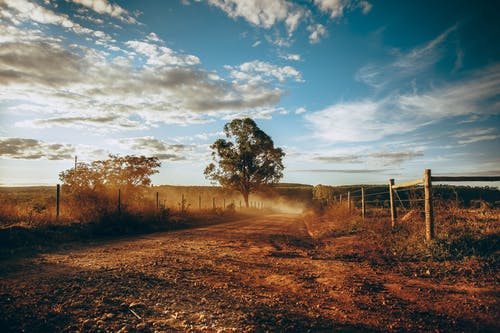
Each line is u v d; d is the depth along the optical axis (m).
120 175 18.98
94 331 3.59
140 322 3.89
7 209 12.02
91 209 14.75
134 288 5.24
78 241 11.25
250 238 12.73
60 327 3.65
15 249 8.77
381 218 13.41
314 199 44.19
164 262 7.48
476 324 3.86
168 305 4.52
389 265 7.18
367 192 30.86
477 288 5.20
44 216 12.59
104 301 4.56
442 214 9.93
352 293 5.23
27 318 3.86
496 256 6.56
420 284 5.64
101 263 7.27
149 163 19.98
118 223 14.88
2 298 4.55
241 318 4.06
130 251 9.12
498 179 8.58
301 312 4.36
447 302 4.66
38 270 6.47
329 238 12.09
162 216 18.34
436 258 7.16
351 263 7.59
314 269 7.04
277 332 3.67
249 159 45.44
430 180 8.34
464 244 7.37
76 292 4.94
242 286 5.62
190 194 47.94
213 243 11.15
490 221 8.84
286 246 10.57
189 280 5.89
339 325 3.90
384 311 4.39
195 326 3.80
